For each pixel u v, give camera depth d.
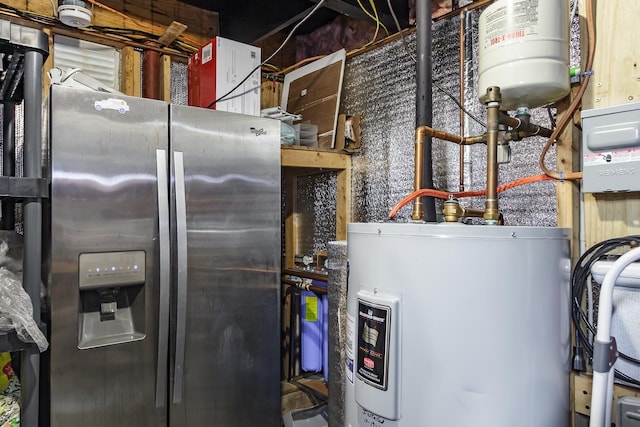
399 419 1.10
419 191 1.45
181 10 2.90
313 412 2.29
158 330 1.76
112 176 1.69
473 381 1.03
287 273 2.70
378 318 1.12
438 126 2.16
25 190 1.44
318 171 2.81
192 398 1.87
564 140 1.45
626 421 1.11
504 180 1.89
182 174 1.83
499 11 1.33
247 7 2.79
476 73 1.98
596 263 1.29
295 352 2.64
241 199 2.03
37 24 2.33
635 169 1.22
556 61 1.29
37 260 1.47
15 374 1.75
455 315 1.04
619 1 1.34
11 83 1.79
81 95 1.63
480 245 1.04
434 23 2.19
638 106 1.21
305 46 3.28
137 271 1.73
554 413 1.11
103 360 1.66
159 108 1.80
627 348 1.26
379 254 1.16
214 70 2.38
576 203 1.44
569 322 1.19
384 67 2.49
